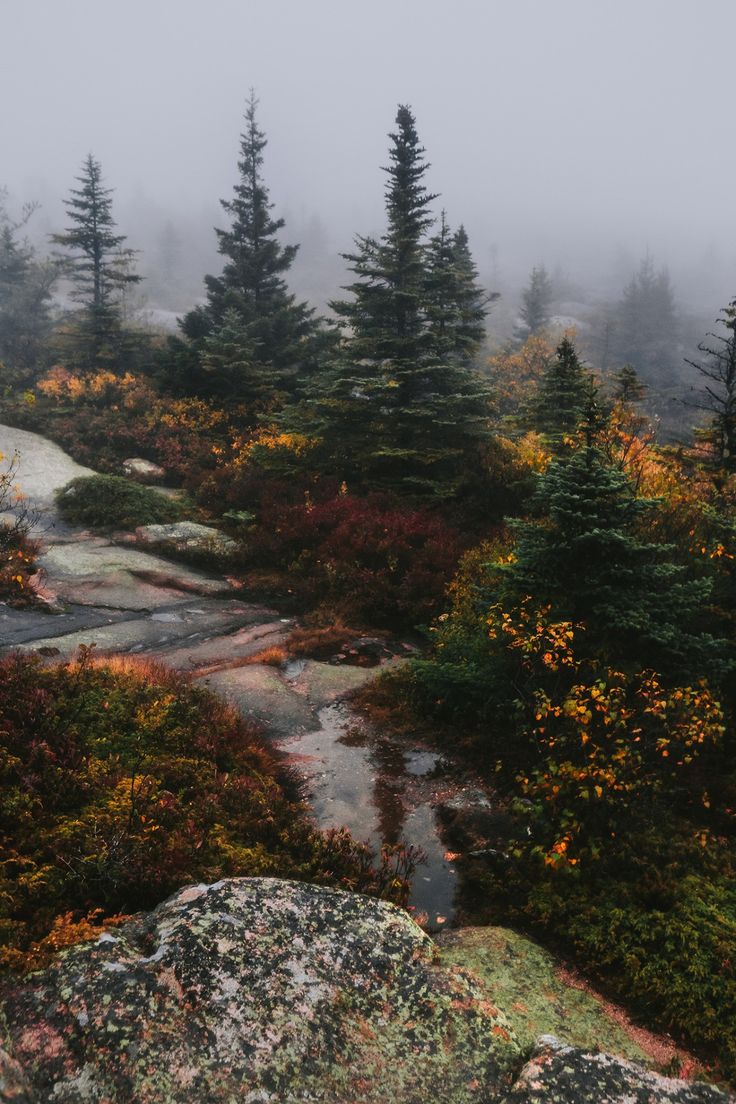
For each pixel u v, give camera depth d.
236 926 3.58
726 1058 3.91
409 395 16.19
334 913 3.88
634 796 6.08
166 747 6.46
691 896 5.09
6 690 6.18
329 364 16.80
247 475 17.27
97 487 16.56
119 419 22.02
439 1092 2.80
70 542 14.54
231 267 29.66
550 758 6.07
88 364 28.52
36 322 41.66
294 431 17.38
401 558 12.77
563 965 4.66
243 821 5.62
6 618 10.61
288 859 5.27
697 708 6.43
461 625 9.55
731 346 12.05
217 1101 2.57
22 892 3.95
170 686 7.79
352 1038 3.00
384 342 16.06
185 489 18.14
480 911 5.30
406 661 10.05
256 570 13.92
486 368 46.06
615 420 12.12
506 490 14.38
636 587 7.48
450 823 6.39
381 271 16.78
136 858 4.40
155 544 14.55
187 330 28.20
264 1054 2.82
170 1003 2.99
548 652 6.81
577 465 7.63
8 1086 2.38
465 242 31.56
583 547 7.43
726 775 6.77
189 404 22.06
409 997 3.31
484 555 11.77
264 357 25.91
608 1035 4.01
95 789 5.27
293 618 12.03
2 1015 2.80
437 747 7.80
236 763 6.78
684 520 9.51
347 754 7.62
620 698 6.45
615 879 5.41
